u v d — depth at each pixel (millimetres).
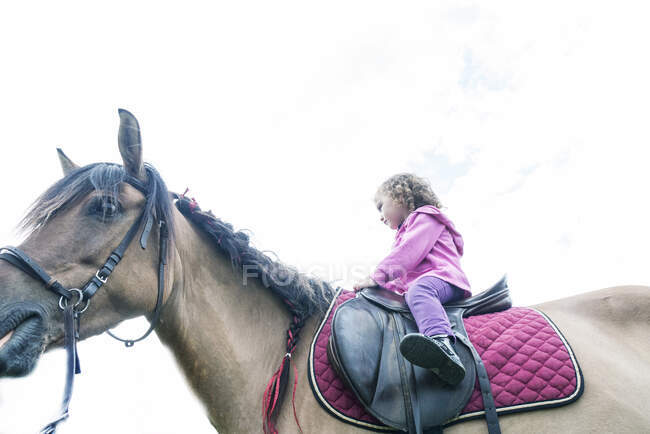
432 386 1249
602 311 1482
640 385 1224
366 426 1234
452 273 1497
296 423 1289
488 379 1244
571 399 1185
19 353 1072
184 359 1445
